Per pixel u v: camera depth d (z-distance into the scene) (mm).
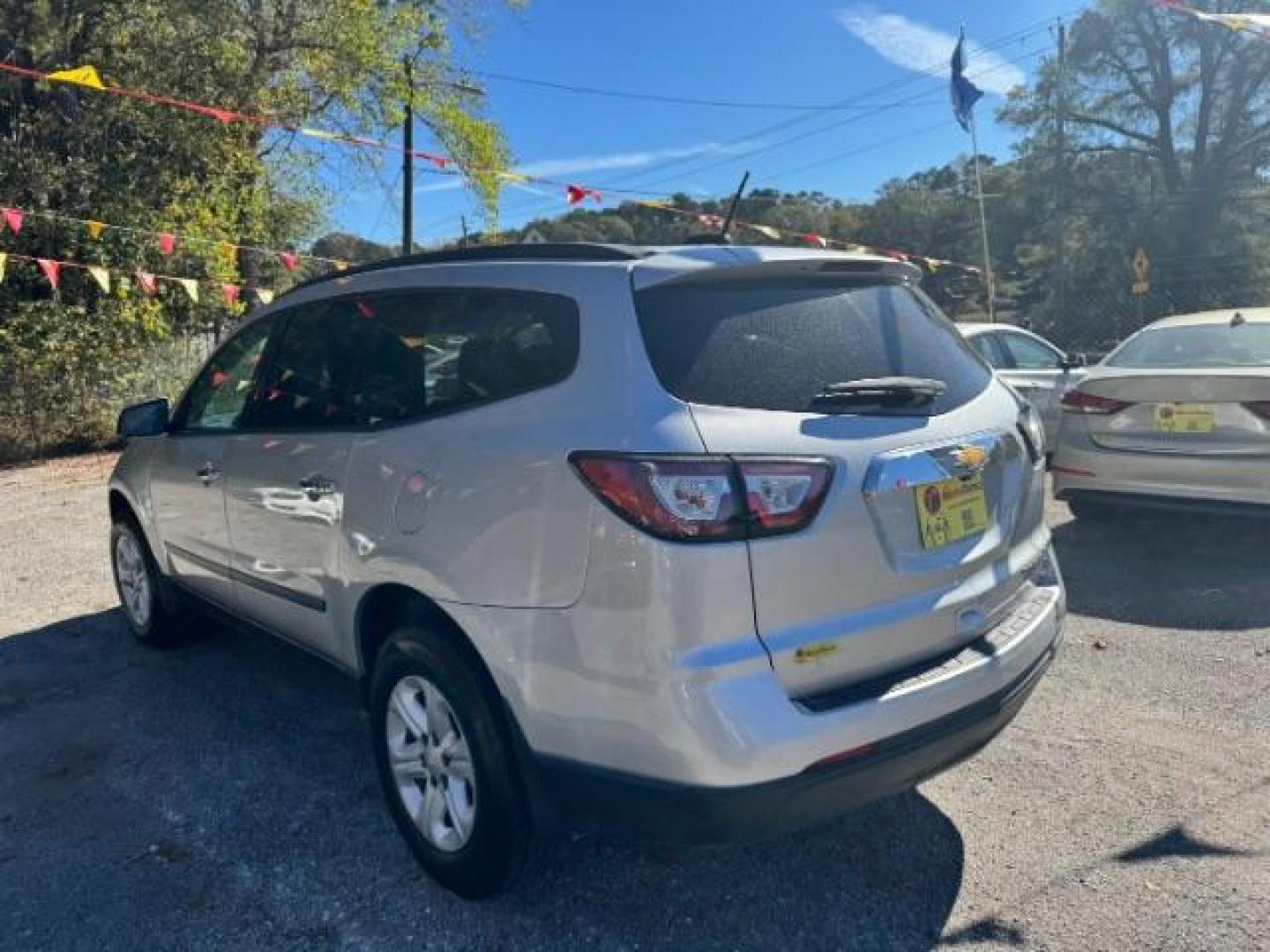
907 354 2873
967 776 3506
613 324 2520
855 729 2367
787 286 2779
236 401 4078
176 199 14836
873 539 2471
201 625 5094
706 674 2254
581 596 2391
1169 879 2857
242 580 4000
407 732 2986
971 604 2732
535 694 2508
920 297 3225
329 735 3992
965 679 2596
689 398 2377
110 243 13828
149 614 4945
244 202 16406
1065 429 6398
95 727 4133
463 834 2775
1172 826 3133
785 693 2328
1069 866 2941
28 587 6344
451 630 2812
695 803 2289
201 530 4223
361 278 3518
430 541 2777
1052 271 41219
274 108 16469
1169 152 42750
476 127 19078
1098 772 3490
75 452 13602
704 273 2600
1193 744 3674
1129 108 43281
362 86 17578
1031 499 3133
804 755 2301
